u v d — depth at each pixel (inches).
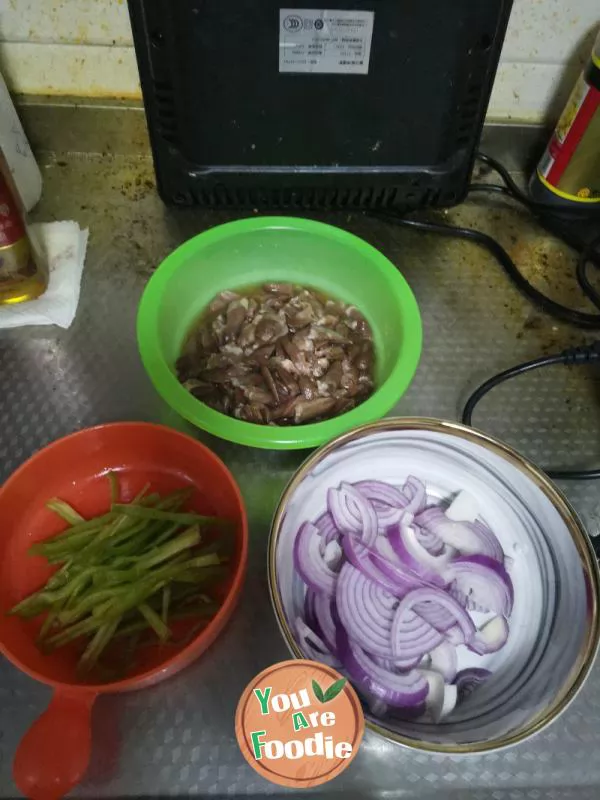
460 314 25.8
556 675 16.1
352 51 21.6
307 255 24.6
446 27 21.1
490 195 28.4
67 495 20.7
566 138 24.7
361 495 19.2
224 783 17.6
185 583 19.0
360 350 23.3
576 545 16.8
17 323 24.5
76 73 26.4
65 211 27.5
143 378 24.1
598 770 18.1
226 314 24.0
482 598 18.5
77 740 15.1
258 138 24.2
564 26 24.8
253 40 21.1
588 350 23.0
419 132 24.3
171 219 27.5
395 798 17.5
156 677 16.3
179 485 20.9
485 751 14.3
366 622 17.7
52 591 18.5
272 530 16.4
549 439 23.2
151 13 20.2
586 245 26.4
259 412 21.4
